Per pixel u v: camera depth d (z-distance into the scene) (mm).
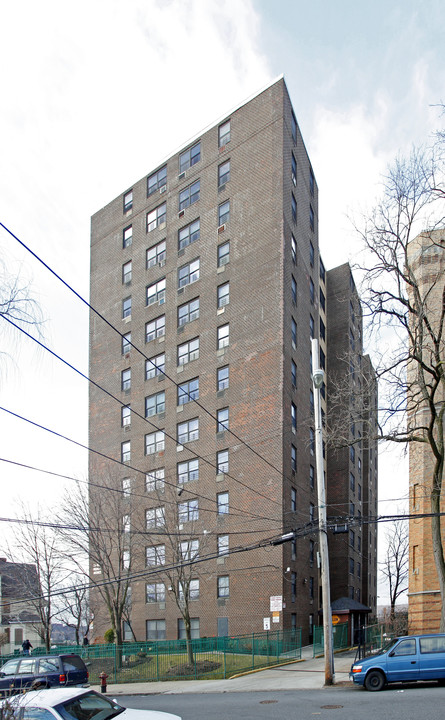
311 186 49438
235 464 38906
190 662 28297
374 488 69875
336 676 22078
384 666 17750
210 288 43719
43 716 8828
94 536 34094
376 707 14039
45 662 20219
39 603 34562
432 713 12719
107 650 33031
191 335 44125
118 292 51469
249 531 35688
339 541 50469
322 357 52281
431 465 30531
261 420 38281
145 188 51281
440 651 17688
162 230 48781
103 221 54781
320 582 42000
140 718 9203
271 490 36656
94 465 49125
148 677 27938
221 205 44656
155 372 46312
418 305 22719
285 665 28250
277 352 38688
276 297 39656
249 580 36125
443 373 22250
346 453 51438
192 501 40594
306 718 13227
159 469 43688
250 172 43406
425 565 29422
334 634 35906
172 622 39438
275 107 43094
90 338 53062
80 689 10086
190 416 42594
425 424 29781
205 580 38094
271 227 41156
